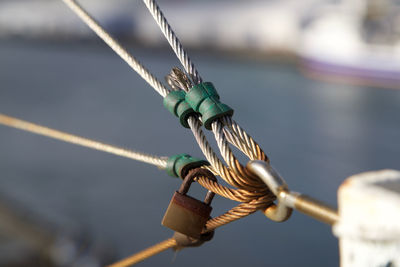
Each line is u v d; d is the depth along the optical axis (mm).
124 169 22844
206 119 1506
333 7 45938
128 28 90125
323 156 24234
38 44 95438
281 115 33219
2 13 109125
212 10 81438
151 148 26094
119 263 2008
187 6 86062
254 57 72938
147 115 34750
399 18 42750
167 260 13727
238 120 31859
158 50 82625
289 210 1246
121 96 42812
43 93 44688
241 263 13688
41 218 13258
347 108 35531
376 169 22359
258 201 1399
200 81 1607
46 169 22969
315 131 29016
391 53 42719
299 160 23641
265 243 14789
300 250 14406
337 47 45156
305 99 39062
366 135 28078
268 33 74875
